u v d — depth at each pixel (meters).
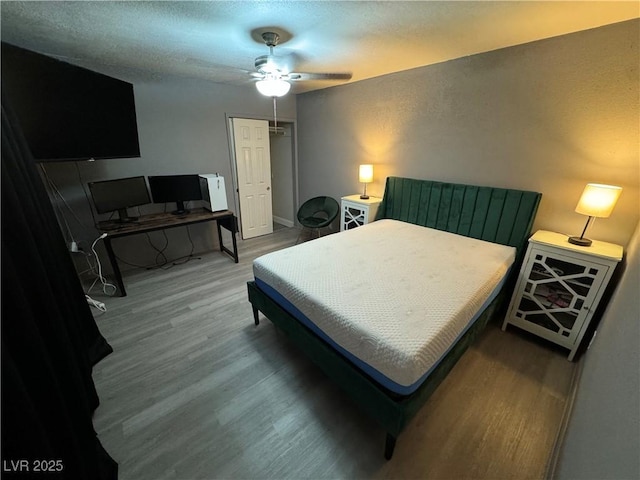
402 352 1.20
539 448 1.39
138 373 1.85
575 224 2.22
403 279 1.81
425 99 2.96
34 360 0.90
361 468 1.31
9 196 1.00
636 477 0.57
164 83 3.22
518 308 2.22
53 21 1.80
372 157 3.69
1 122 1.18
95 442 1.23
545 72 2.16
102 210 2.71
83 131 2.18
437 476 1.27
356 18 1.78
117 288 2.97
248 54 2.49
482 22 1.84
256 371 1.88
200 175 3.54
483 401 1.65
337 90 3.86
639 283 1.12
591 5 1.60
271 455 1.36
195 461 1.34
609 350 1.17
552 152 2.24
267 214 4.77
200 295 2.85
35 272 1.08
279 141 5.05
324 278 1.82
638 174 1.90
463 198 2.78
